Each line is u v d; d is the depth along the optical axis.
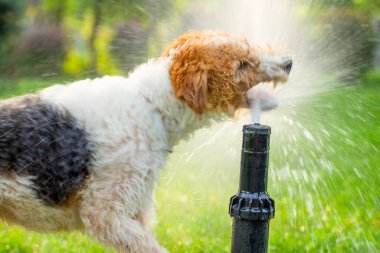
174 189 5.38
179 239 4.37
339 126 7.04
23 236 4.37
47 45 12.08
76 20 11.77
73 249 4.17
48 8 11.92
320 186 5.54
